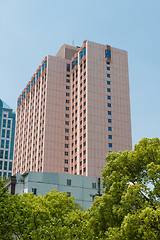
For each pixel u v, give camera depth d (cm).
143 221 3694
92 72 12456
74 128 12688
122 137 12006
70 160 12575
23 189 8044
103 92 12344
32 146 13925
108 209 4222
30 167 13712
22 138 15712
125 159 4391
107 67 12794
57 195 5641
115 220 4188
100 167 11238
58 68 13838
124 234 3769
